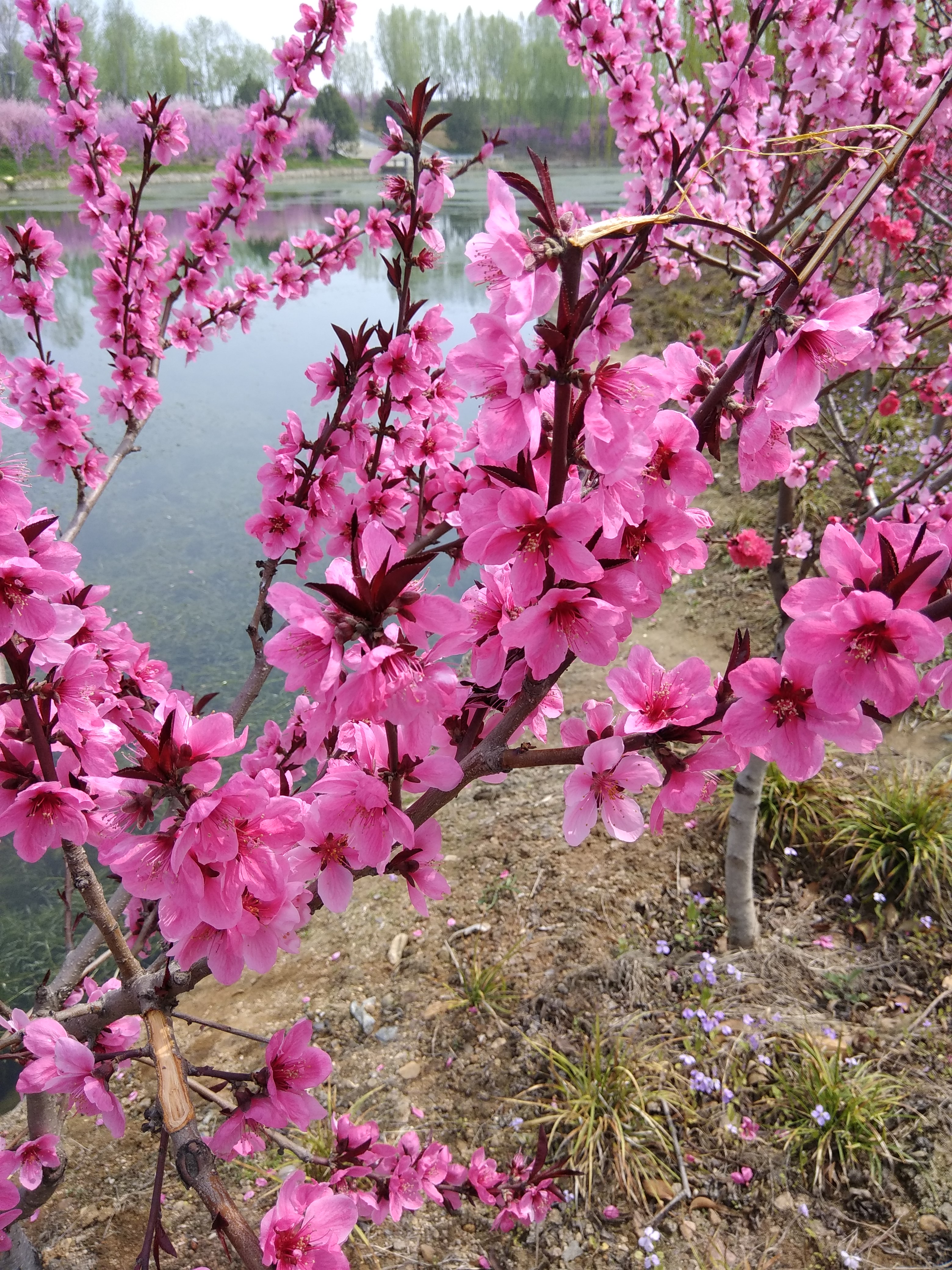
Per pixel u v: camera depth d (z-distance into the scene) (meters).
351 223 3.66
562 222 0.84
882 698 0.90
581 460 0.99
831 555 0.92
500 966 3.55
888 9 2.95
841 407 7.55
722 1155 2.80
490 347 0.86
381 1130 3.03
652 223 0.84
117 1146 3.22
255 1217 2.81
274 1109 1.37
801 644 0.90
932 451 4.21
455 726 1.34
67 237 16.94
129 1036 1.70
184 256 3.62
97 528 7.46
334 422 2.44
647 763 1.12
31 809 1.33
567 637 1.00
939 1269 2.41
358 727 1.13
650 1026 3.22
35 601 1.17
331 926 4.16
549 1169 2.61
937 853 3.62
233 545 7.24
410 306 2.38
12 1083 3.66
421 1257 2.66
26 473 1.32
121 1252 2.80
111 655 1.90
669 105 3.98
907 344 3.27
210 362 11.67
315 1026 3.55
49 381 2.96
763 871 3.91
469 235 15.84
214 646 5.98
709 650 5.71
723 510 7.09
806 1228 2.57
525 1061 3.20
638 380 0.91
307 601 0.92
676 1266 2.52
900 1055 3.02
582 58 3.64
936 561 0.88
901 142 0.99
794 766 0.99
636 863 4.03
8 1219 1.63
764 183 4.04
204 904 1.05
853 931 3.59
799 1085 2.93
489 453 0.89
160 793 1.05
